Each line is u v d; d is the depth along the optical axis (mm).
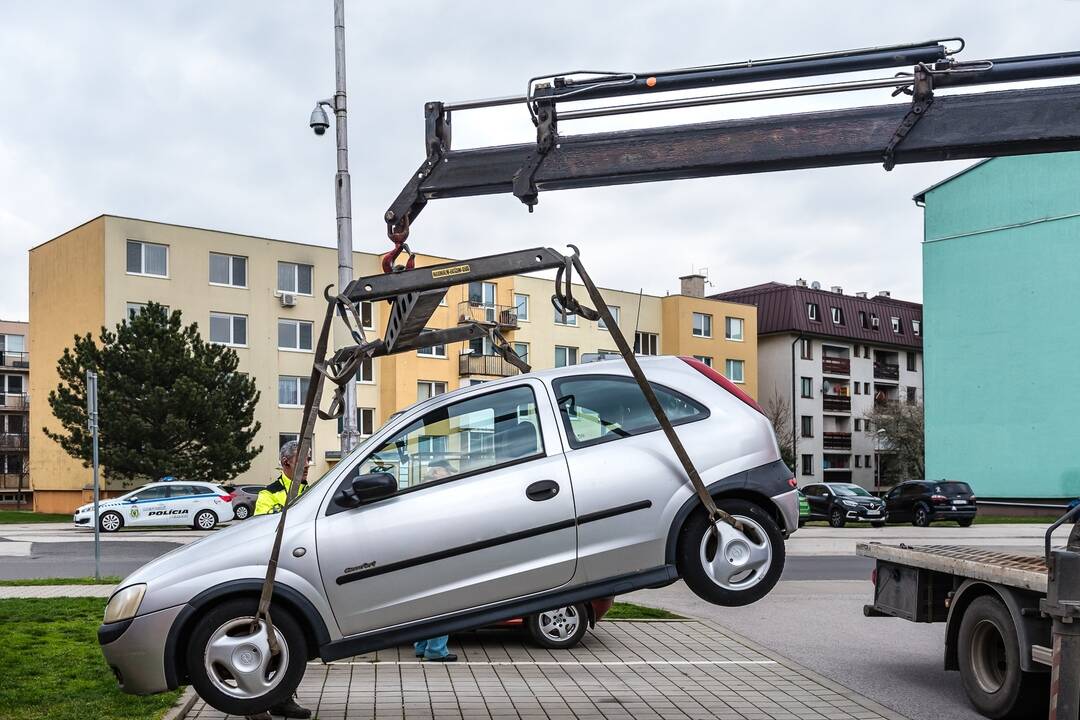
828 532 32188
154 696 7289
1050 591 5191
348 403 12688
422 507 6027
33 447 48188
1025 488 44156
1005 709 7371
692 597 15578
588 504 6039
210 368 39344
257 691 5828
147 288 44062
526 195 6902
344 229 13188
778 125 6734
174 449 38281
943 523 40719
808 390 75688
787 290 75125
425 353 52719
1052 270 43500
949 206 47000
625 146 6828
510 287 55938
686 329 64938
